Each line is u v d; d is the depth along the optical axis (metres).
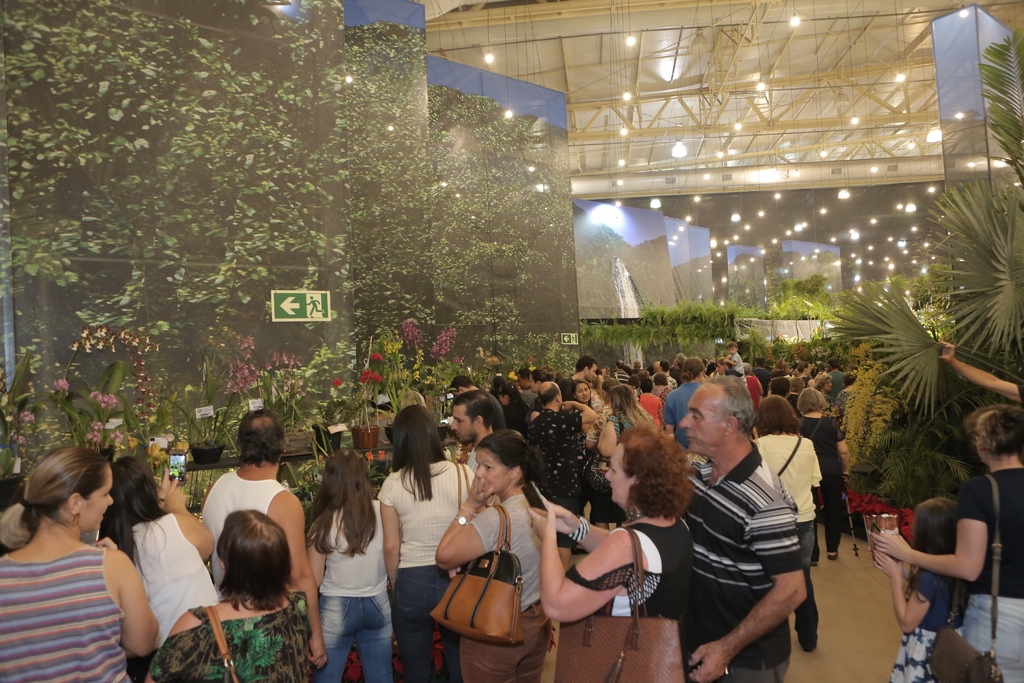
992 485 2.21
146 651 1.92
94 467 1.87
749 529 1.95
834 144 23.83
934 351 4.72
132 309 4.78
